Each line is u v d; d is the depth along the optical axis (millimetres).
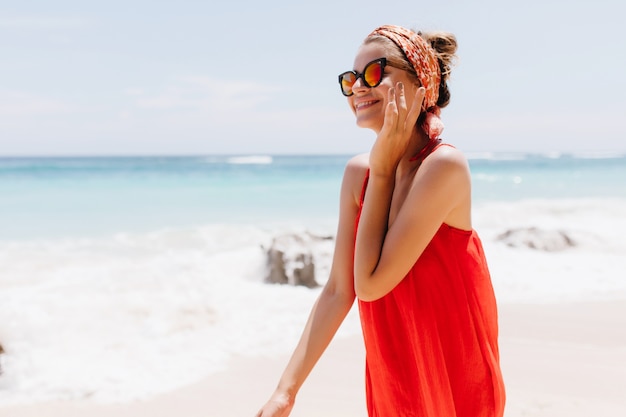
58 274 8297
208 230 13656
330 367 4414
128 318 5637
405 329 1854
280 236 7805
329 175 42750
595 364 4340
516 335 5078
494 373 1870
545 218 15086
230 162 84250
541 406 3588
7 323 5371
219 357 4703
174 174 43500
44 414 3680
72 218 17906
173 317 5672
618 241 9891
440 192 1768
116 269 8266
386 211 1818
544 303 6223
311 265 7418
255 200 23938
